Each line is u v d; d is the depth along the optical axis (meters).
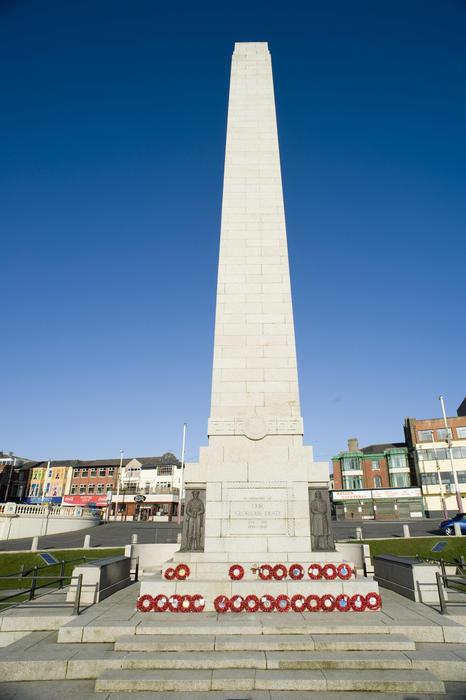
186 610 10.66
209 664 8.16
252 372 14.62
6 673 8.21
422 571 12.23
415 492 59.19
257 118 18.55
